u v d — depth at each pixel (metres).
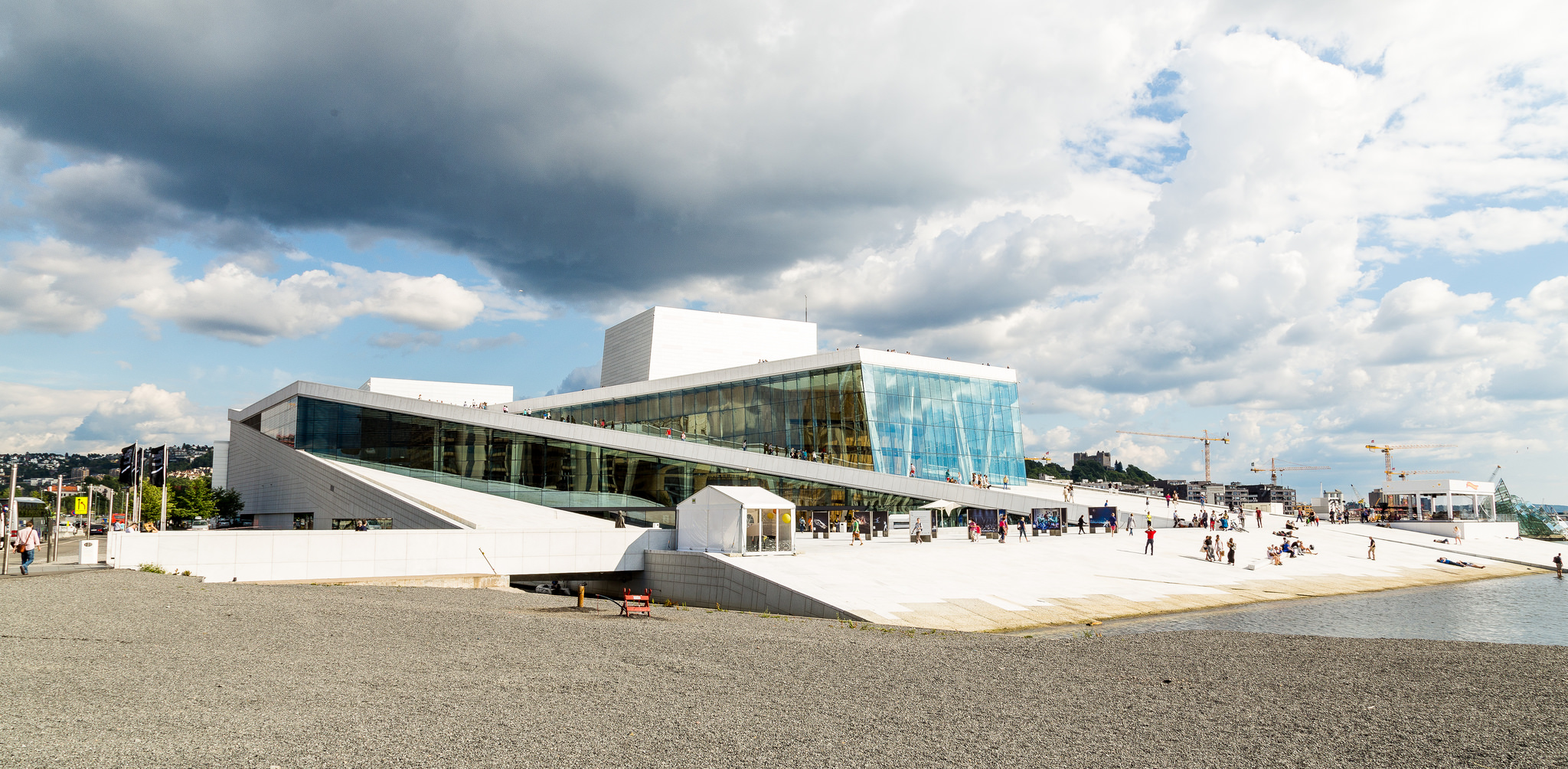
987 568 34.53
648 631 19.77
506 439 53.19
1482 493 72.75
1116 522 53.41
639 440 54.72
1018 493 62.00
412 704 11.63
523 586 36.69
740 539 34.06
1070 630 24.91
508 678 13.63
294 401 57.03
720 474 53.94
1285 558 45.12
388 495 42.94
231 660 14.16
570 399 65.94
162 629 16.77
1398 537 62.31
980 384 62.75
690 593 33.09
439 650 15.98
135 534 27.89
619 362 76.38
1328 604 32.78
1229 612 29.59
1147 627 25.95
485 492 51.72
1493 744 10.85
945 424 59.84
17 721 10.06
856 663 16.05
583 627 19.89
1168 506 68.62
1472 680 15.13
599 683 13.48
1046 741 10.70
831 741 10.46
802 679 14.34
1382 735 11.26
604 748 9.90
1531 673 15.80
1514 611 31.34
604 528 36.56
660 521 54.06
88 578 23.75
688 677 14.25
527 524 39.31
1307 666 16.44
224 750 9.21
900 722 11.51
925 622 24.89
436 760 9.17
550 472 53.41
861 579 30.09
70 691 11.58
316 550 30.72
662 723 11.11
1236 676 15.43
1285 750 10.52
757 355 73.00
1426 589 39.25
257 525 66.38
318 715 10.84
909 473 57.09
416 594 27.70
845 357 57.12
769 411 58.97
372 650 15.71
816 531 46.03
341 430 54.81
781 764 9.50
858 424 56.22
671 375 69.75
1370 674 15.67
